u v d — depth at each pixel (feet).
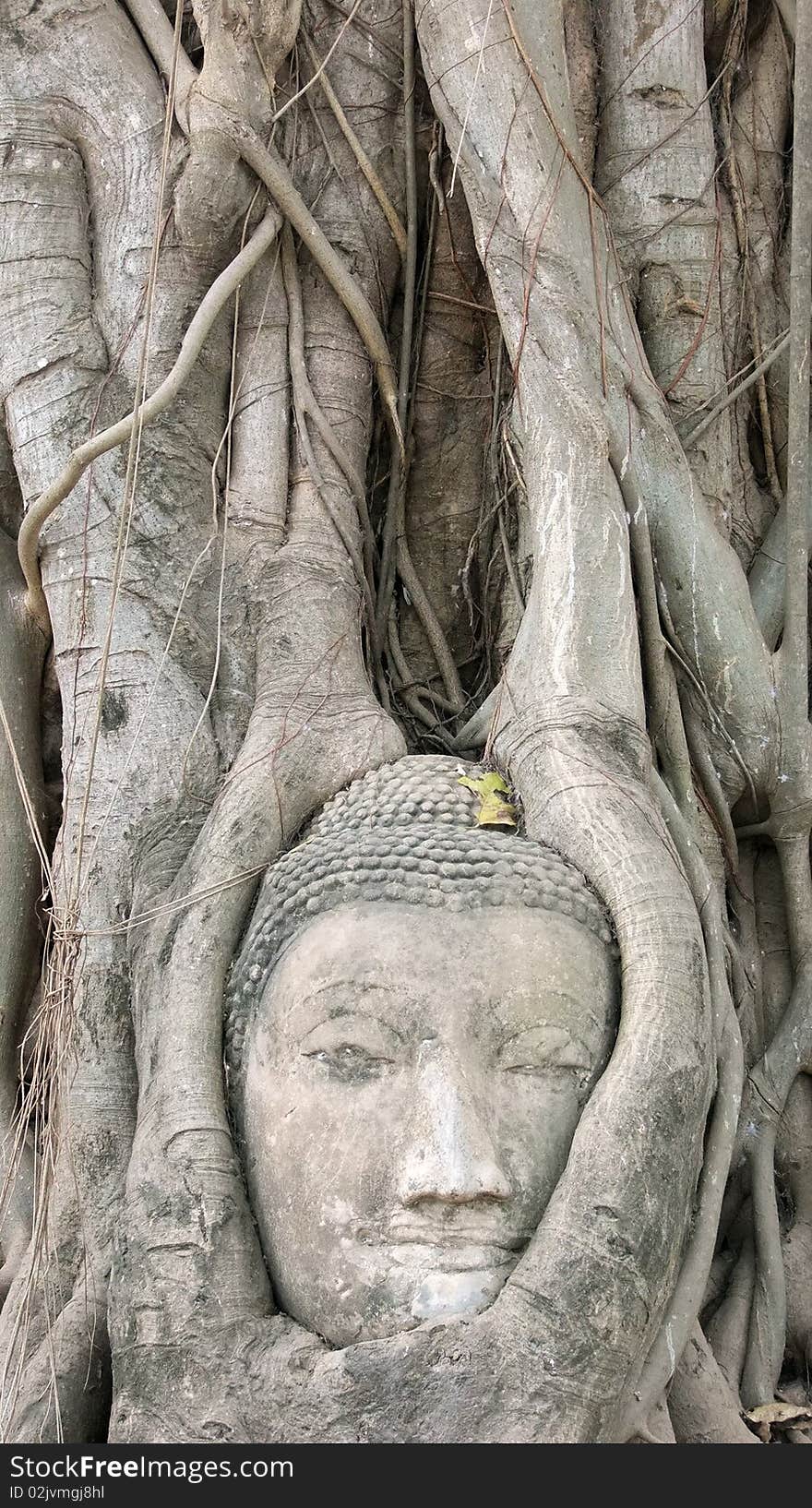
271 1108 11.25
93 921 13.05
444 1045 10.89
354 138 15.97
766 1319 13.12
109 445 13.50
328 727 13.23
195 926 12.19
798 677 14.32
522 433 13.89
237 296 15.26
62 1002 12.95
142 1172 11.37
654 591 13.65
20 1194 14.25
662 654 13.66
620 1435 10.46
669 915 11.49
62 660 14.38
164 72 15.85
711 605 13.97
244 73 14.79
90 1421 11.96
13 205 15.46
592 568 13.16
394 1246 10.57
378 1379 10.01
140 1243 11.09
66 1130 12.64
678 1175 10.77
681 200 15.70
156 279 15.10
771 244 16.87
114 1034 12.80
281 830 12.70
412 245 16.30
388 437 16.48
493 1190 10.45
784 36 16.94
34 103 15.69
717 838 14.30
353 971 11.08
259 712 13.46
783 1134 14.32
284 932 11.75
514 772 12.59
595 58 16.16
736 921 14.70
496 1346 9.99
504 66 14.11
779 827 14.51
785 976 14.74
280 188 14.87
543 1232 10.42
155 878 13.01
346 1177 10.75
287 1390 10.27
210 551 14.64
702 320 15.51
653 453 14.10
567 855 11.90
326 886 11.60
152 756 13.53
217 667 13.51
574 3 16.20
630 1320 10.27
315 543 14.64
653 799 12.44
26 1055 14.96
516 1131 10.90
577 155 14.42
